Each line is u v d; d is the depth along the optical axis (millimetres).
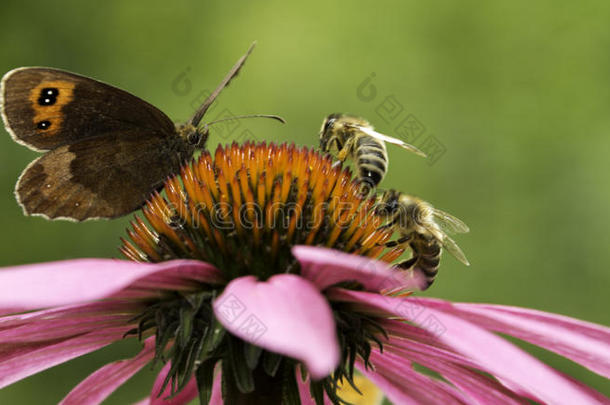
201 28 771
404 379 270
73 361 546
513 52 751
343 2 761
